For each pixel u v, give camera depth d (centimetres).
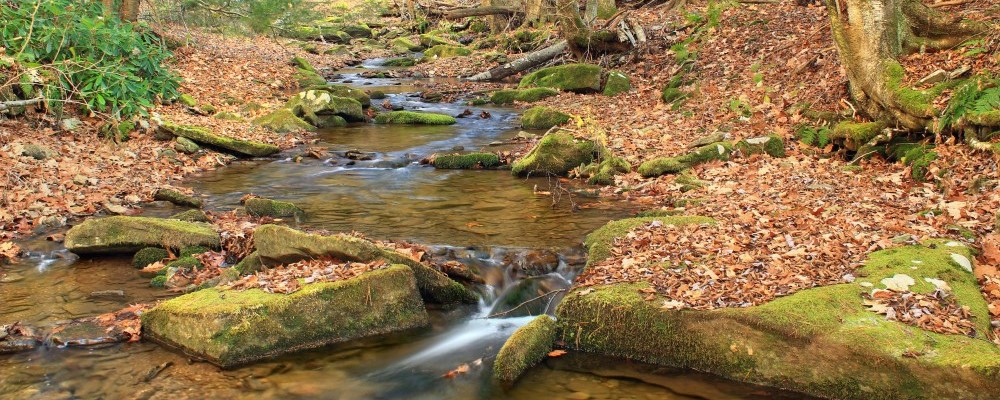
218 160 1098
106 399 447
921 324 453
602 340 512
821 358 445
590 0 2078
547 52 2059
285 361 504
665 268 565
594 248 639
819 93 1150
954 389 405
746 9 1778
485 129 1392
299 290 540
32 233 741
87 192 872
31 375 473
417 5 3203
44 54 1188
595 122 1223
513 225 767
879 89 968
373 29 3450
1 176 857
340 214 818
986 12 1127
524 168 1016
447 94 1825
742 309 478
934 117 874
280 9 1969
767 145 1004
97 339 519
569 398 455
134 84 1205
